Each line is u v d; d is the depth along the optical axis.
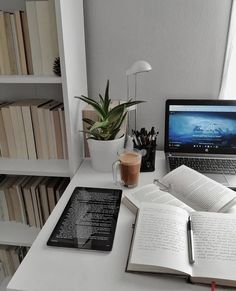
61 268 0.67
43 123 1.16
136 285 0.62
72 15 1.02
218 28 1.16
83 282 0.63
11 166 1.16
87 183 1.04
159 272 0.63
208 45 1.19
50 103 1.22
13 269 1.43
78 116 1.16
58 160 1.22
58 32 0.92
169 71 1.26
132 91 1.31
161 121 1.35
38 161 1.21
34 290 0.61
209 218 0.75
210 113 1.18
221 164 1.14
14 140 1.20
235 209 0.84
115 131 1.09
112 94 1.33
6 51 1.06
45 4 0.96
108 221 0.82
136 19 1.19
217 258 0.64
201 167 1.12
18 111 1.14
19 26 1.02
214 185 0.93
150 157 1.12
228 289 0.61
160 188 0.98
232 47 1.15
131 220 0.83
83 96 1.14
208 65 1.22
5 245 1.41
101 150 1.08
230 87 1.21
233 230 0.71
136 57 1.25
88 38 1.25
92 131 1.08
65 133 1.16
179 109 1.19
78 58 1.12
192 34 1.18
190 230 0.71
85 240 0.74
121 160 0.99
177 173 1.02
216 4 1.12
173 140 1.23
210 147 1.22
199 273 0.61
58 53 1.02
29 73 1.09
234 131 1.18
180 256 0.64
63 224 0.80
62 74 0.98
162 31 1.19
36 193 1.27
